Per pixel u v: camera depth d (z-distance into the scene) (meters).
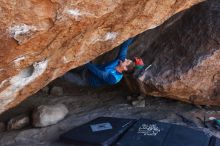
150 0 2.08
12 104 2.28
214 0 4.16
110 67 3.48
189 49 3.93
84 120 3.76
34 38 1.68
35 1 1.50
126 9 2.00
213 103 3.96
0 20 1.48
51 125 3.62
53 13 1.61
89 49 2.23
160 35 4.24
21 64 1.83
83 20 1.80
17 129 3.65
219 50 3.76
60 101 4.32
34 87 2.23
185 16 4.21
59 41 1.87
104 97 4.44
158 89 3.91
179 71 3.82
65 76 4.50
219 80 3.84
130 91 4.48
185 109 4.02
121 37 2.30
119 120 3.32
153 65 3.99
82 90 4.65
